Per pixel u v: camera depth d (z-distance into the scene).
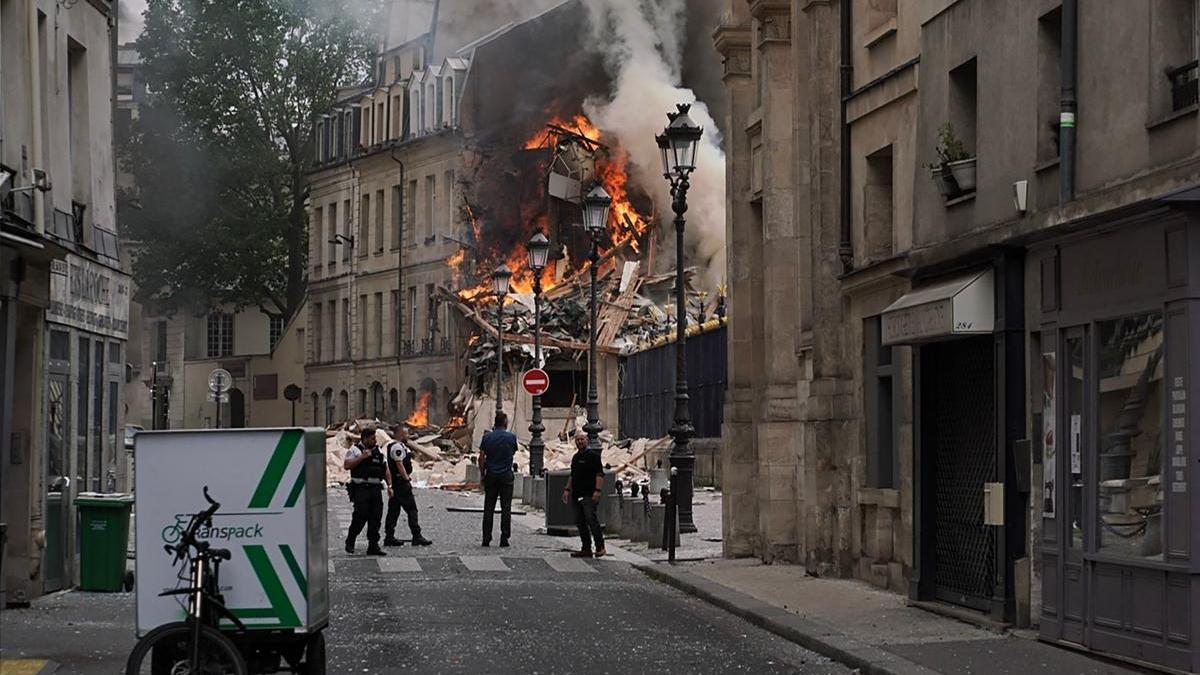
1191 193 12.35
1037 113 15.95
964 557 17.73
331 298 94.94
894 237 20.41
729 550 25.55
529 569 24.30
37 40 21.11
